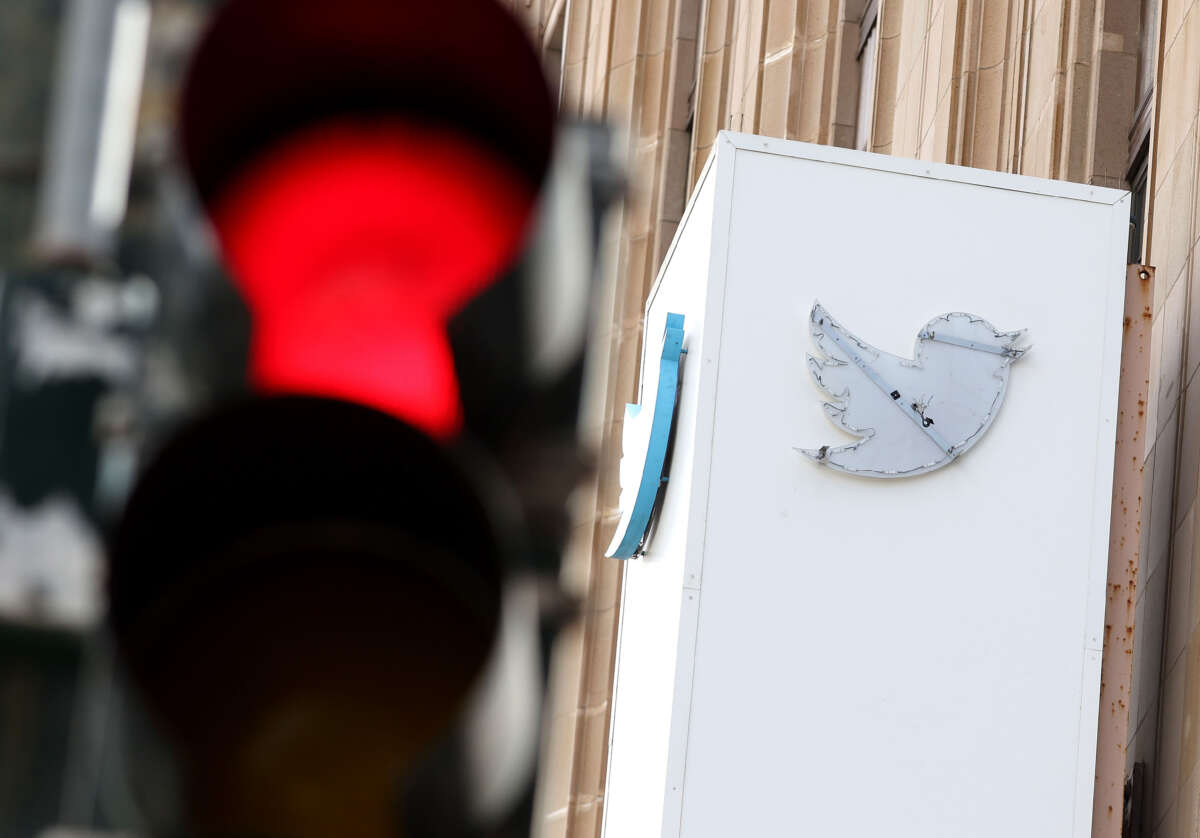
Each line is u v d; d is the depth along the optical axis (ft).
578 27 130.00
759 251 39.27
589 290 9.30
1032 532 37.88
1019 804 36.45
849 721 36.70
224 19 9.18
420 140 9.73
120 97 9.07
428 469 8.66
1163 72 49.29
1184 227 45.37
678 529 39.22
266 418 8.66
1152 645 43.80
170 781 7.84
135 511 8.41
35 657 8.33
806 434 38.27
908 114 72.59
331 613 8.65
